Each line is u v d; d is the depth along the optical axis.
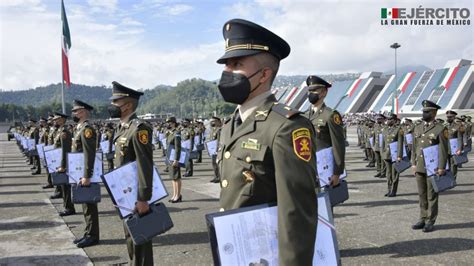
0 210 8.46
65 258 5.30
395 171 8.97
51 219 7.58
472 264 4.72
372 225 6.54
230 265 1.72
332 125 5.22
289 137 1.77
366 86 77.69
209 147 12.28
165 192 4.26
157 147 28.91
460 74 65.06
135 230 3.96
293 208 1.68
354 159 17.69
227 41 2.03
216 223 1.74
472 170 13.37
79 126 6.81
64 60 20.66
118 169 4.09
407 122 14.35
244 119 2.03
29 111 106.62
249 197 1.88
